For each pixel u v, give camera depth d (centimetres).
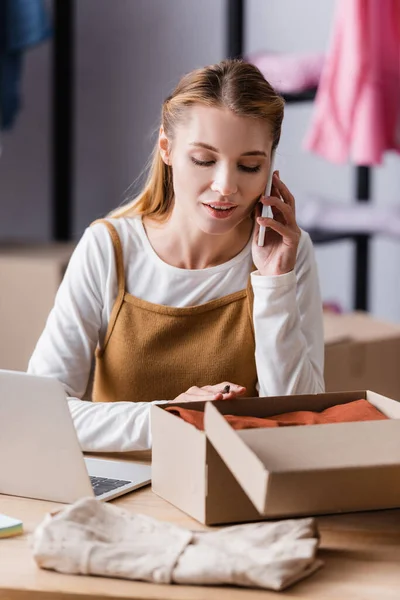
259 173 183
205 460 145
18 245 408
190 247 203
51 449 157
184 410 161
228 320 203
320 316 214
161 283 205
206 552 131
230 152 179
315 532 138
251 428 155
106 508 142
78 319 206
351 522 150
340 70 357
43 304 355
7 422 160
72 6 452
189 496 151
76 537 134
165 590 128
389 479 143
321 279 484
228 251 205
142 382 204
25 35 393
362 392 173
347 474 139
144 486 167
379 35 355
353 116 357
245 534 136
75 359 206
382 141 357
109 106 496
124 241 208
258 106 179
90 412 184
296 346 195
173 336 203
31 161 490
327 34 457
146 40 488
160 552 132
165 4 483
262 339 194
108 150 498
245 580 128
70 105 456
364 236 410
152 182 210
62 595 128
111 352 206
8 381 158
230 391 168
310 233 392
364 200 432
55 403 154
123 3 489
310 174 470
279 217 199
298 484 135
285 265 194
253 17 469
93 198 502
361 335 316
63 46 451
